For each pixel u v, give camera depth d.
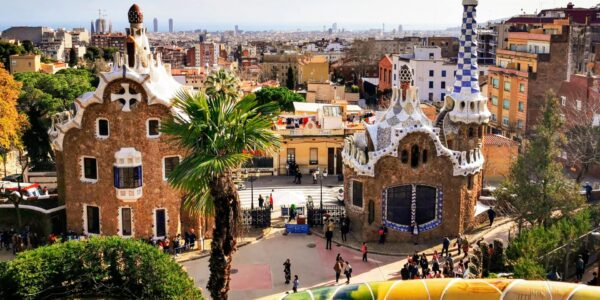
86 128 52.16
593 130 72.12
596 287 21.89
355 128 79.38
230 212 28.20
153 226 53.22
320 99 135.62
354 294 22.59
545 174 51.06
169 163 53.06
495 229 56.97
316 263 49.59
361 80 193.62
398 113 54.84
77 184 53.47
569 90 92.56
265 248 53.00
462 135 57.62
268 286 44.97
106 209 53.03
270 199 63.53
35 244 53.19
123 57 52.75
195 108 28.25
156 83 53.19
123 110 51.06
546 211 50.31
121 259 37.06
